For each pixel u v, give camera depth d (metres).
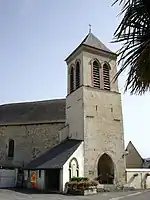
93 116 23.78
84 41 26.14
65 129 26.81
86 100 23.97
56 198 16.62
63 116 29.48
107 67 26.25
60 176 20.39
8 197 17.00
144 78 2.76
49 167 21.08
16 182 26.02
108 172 23.59
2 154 30.16
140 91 2.89
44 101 34.66
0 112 34.94
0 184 25.39
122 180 23.11
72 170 20.92
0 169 26.00
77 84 25.98
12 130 30.70
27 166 25.36
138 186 23.75
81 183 19.30
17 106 35.31
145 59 2.69
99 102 24.55
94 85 25.00
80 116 23.92
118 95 25.81
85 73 24.88
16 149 29.72
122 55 2.89
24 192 20.36
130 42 2.84
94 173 22.14
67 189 19.98
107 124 24.22
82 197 17.28
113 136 24.11
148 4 2.71
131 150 36.44
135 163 35.72
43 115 31.14
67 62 29.00
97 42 26.86
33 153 28.77
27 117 31.70
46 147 28.34
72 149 22.27
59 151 23.86
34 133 29.53
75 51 26.78
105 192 20.77
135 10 2.78
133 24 2.81
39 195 18.39
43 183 21.86
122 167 23.55
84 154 22.20
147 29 2.78
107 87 25.62
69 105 26.89
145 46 2.70
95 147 22.89
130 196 17.77
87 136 22.91
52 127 28.84
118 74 2.99
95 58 25.91
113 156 23.48
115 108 25.19
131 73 2.84
